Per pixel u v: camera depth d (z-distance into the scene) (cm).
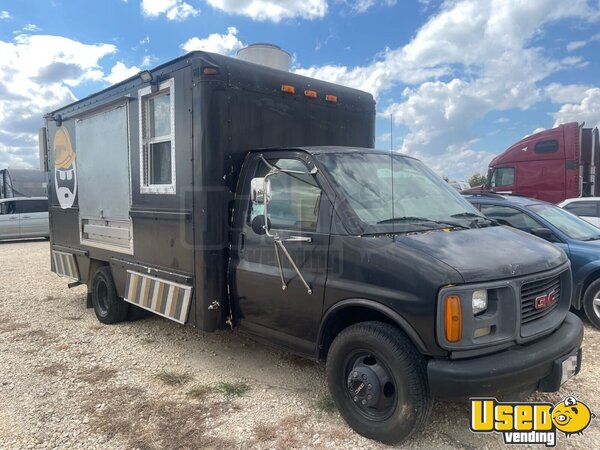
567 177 1404
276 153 430
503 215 702
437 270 306
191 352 529
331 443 342
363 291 338
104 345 555
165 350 536
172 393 428
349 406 357
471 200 745
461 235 357
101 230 629
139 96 529
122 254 584
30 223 1822
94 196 639
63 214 729
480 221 408
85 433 361
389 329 331
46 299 790
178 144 470
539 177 1447
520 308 319
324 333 375
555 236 640
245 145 460
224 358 510
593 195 1437
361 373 341
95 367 488
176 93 470
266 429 363
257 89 468
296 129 500
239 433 359
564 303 371
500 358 306
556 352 325
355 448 335
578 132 1397
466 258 318
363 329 340
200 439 351
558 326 354
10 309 724
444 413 385
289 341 403
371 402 336
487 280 308
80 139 668
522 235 394
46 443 348
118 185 581
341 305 352
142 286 540
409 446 337
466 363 301
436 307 302
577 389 422
